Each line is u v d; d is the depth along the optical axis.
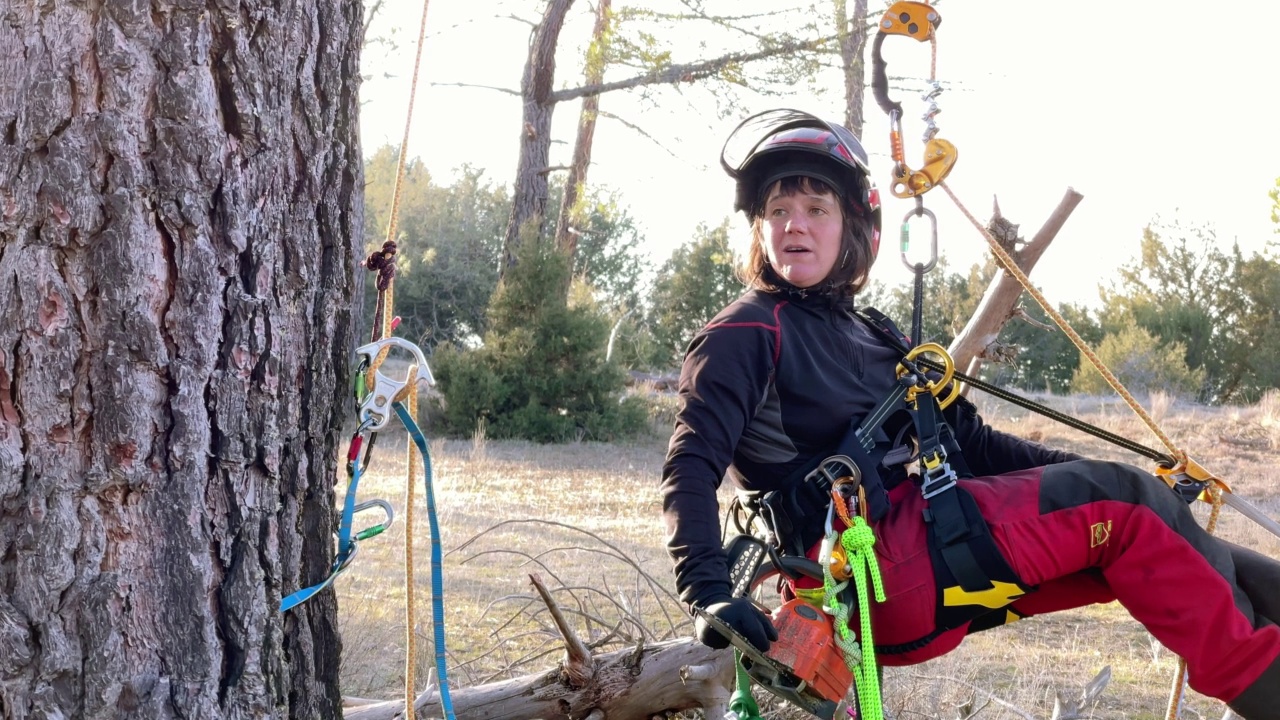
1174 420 18.06
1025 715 4.16
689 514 2.26
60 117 1.88
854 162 2.56
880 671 2.49
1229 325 34.97
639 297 46.47
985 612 2.41
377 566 7.27
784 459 2.46
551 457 15.88
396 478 12.05
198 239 1.98
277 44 2.09
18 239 1.88
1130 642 6.14
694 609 2.24
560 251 19.28
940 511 2.37
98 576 1.92
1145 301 35.47
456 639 5.66
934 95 2.69
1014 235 4.47
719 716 3.61
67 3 1.90
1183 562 2.27
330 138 2.24
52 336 1.89
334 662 2.36
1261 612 2.33
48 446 1.90
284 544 2.18
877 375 2.59
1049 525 2.32
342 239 2.29
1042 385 33.16
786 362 2.44
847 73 17.56
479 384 18.16
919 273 2.70
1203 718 4.56
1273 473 14.30
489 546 8.39
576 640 3.55
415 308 41.69
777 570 2.47
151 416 1.95
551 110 20.09
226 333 2.03
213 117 2.00
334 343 2.28
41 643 1.89
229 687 2.04
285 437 2.15
